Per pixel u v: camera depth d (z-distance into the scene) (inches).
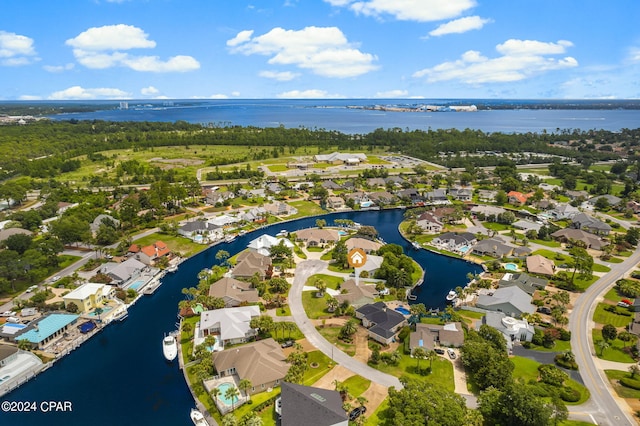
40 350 3875.5
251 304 4635.8
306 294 4950.8
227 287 4778.5
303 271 5625.0
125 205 7470.5
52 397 3321.9
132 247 6151.6
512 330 4028.1
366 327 4261.8
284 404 2915.8
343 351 3826.3
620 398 3211.1
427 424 2650.1
